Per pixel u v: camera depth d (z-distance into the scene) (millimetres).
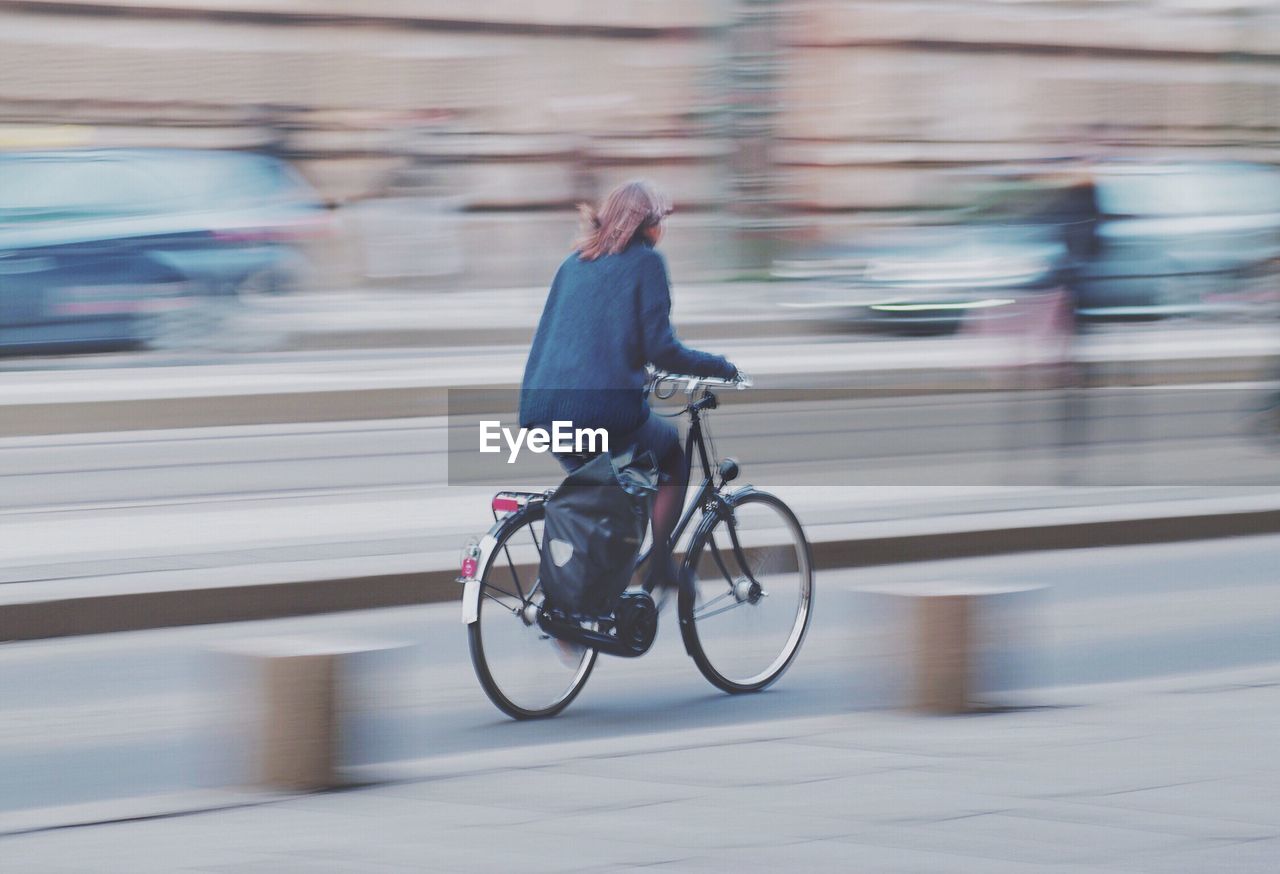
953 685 6266
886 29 27266
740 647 7109
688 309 19625
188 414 13016
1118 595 9078
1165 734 5875
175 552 9062
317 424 13430
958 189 20391
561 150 22734
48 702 6820
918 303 18562
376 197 20484
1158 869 4359
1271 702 6422
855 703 6938
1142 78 28844
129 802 5215
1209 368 15930
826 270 19125
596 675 7410
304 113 23281
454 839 4707
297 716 5305
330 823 4902
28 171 15836
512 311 19297
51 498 10570
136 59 23281
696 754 5688
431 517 10289
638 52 23500
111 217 15914
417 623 8273
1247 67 28234
